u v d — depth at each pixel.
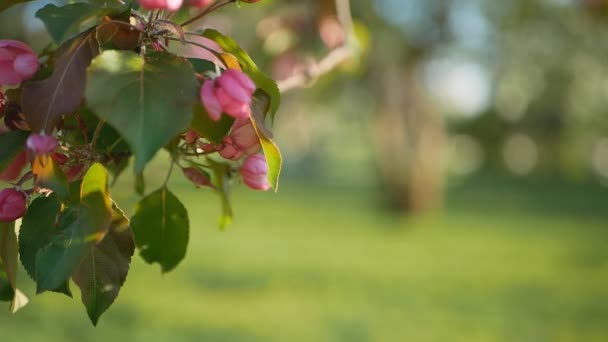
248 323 9.16
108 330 8.45
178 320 9.10
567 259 14.74
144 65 1.24
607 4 5.80
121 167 1.82
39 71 1.42
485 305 10.54
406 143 21.77
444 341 8.45
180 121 1.20
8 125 1.45
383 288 11.78
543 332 8.96
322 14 3.81
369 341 8.39
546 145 21.78
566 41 11.72
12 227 1.55
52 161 1.31
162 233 1.81
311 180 41.41
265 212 24.03
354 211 24.28
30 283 9.57
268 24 3.97
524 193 31.55
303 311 9.98
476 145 32.75
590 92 14.41
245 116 1.33
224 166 1.88
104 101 1.19
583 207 26.06
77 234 1.33
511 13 11.41
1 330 8.03
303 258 14.84
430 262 14.45
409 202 22.14
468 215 23.33
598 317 9.80
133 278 11.84
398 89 19.00
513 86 14.45
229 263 13.94
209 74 1.39
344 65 3.86
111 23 1.37
